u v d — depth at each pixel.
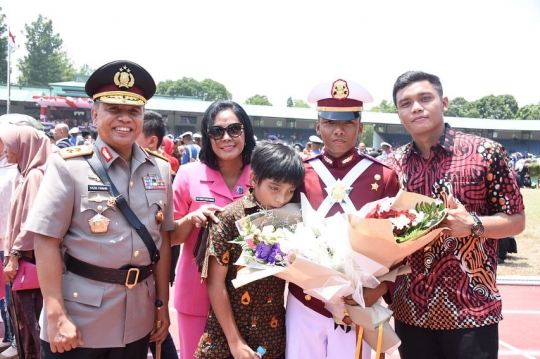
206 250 2.70
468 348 2.77
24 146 3.92
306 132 47.41
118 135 2.69
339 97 3.04
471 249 2.81
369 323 2.58
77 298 2.59
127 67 2.72
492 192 2.84
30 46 83.56
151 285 2.86
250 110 43.03
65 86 46.41
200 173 3.39
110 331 2.65
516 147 47.97
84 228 2.60
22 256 3.73
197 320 3.27
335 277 2.46
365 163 3.10
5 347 4.89
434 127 2.90
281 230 2.60
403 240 2.43
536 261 9.48
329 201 2.97
